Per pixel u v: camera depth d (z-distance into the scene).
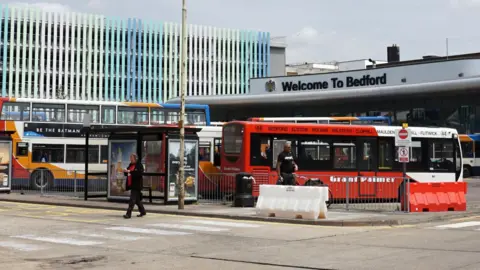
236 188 23.05
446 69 50.41
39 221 18.73
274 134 25.22
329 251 12.50
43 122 30.98
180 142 22.25
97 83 87.88
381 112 54.94
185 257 12.02
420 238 14.43
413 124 52.81
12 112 30.69
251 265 11.03
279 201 18.95
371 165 26.20
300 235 15.21
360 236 14.94
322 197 18.30
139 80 90.81
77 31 86.88
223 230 16.30
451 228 16.66
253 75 100.81
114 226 17.33
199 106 33.31
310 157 25.38
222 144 26.06
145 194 25.20
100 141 31.47
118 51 89.50
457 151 27.92
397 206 21.86
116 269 10.80
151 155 25.00
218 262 11.39
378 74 54.84
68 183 29.38
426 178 27.00
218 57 97.94
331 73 57.97
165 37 93.25
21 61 83.00
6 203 26.34
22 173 30.06
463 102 49.81
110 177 25.55
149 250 12.95
